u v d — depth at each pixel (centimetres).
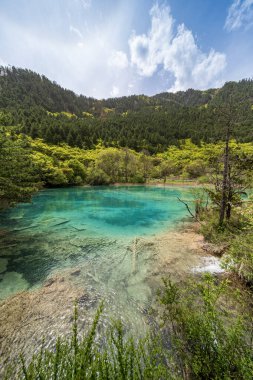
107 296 631
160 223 1480
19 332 487
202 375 294
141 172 5038
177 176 5388
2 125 1068
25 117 6925
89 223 1453
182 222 1505
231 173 1138
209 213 1377
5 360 420
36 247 1002
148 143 8212
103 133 7931
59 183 3572
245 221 938
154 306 582
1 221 1448
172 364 344
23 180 1221
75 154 5166
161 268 802
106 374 205
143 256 912
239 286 592
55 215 1659
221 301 473
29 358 422
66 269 796
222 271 747
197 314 370
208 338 302
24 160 1203
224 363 268
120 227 1369
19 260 866
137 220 1557
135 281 715
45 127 5934
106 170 4612
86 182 4247
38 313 550
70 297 620
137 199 2523
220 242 977
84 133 7194
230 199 1082
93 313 555
